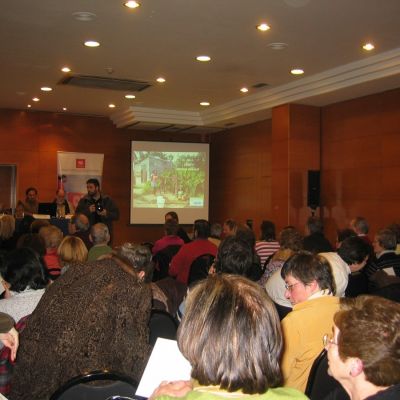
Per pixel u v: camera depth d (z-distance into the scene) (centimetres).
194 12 514
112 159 1207
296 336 209
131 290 204
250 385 97
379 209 787
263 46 625
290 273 231
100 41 616
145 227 1239
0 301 252
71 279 205
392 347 111
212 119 1077
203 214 1201
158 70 749
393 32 570
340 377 119
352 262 373
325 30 563
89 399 166
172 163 1188
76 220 542
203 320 101
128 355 195
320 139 898
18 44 632
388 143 769
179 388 119
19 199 1122
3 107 1095
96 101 996
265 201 1059
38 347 191
